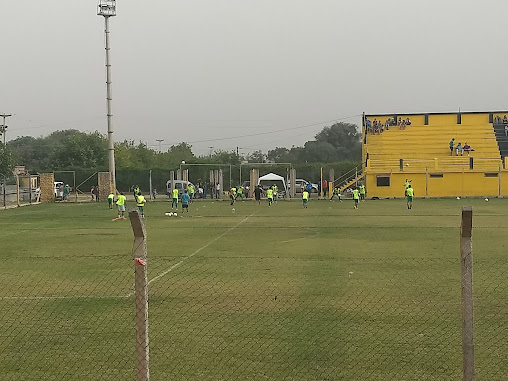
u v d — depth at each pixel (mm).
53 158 94938
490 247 20359
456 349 9250
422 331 10172
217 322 10914
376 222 31375
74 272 16219
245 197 61438
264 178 62500
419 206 44906
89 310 12000
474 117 65562
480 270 15383
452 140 62562
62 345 9828
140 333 6586
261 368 8602
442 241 22656
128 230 28812
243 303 12289
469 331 6320
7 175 63094
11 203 54531
